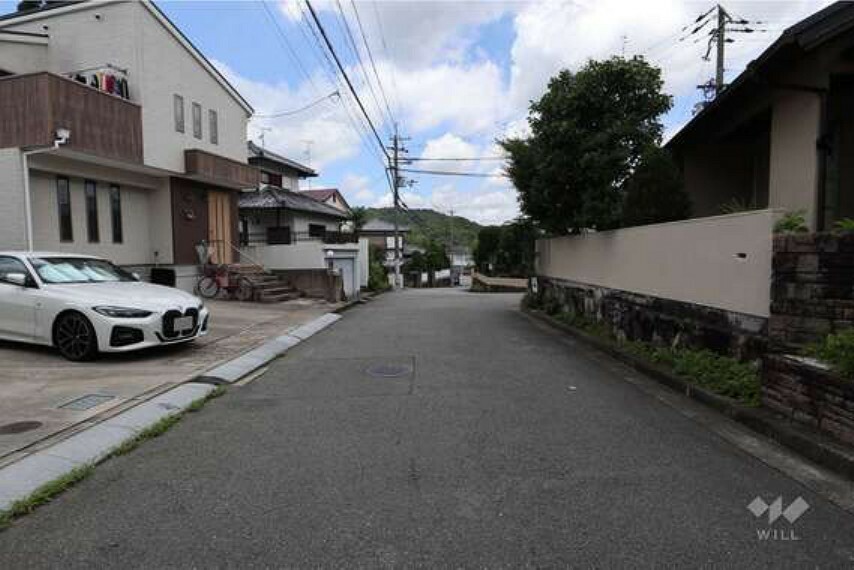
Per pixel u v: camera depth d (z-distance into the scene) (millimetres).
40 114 9883
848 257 4539
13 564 2580
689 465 3729
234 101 16953
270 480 3506
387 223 51875
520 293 27438
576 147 10141
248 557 2623
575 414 4926
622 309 8531
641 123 9867
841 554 2645
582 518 2984
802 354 4559
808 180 6633
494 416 4859
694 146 10430
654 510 3074
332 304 15422
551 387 5949
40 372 6332
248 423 4715
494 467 3693
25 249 10133
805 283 4727
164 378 6117
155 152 12977
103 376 6176
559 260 12680
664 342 7109
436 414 4926
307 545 2727
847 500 3211
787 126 7039
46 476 3525
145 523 2961
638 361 6809
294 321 11445
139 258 14289
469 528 2883
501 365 7145
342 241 21766
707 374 5559
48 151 10250
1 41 12188
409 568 2527
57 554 2664
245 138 17656
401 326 11289
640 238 7832
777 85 6543
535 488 3363
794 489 3357
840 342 4020
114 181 13164
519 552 2656
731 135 9359
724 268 5754
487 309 15555
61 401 5156
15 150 10023
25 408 4934
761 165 9656
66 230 11961
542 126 10547
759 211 5191
